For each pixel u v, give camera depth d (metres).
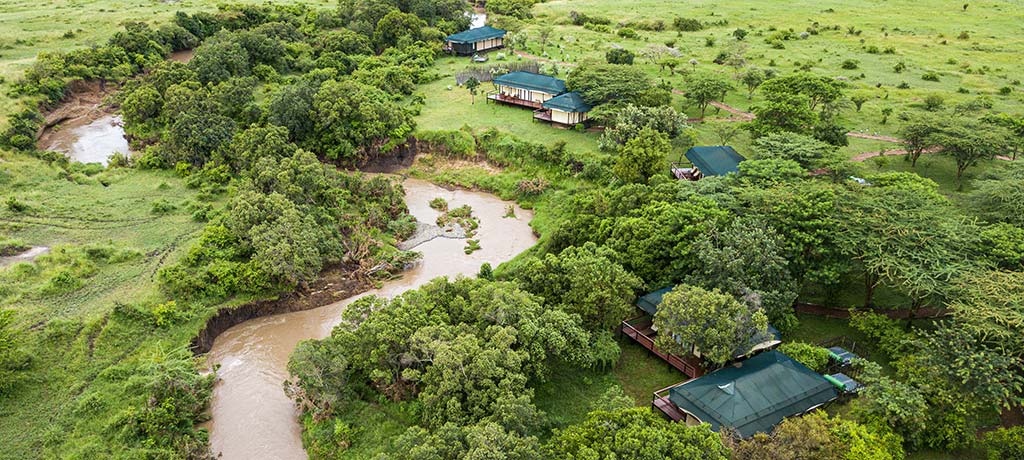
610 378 47.12
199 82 96.38
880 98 98.81
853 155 80.00
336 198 70.94
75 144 92.50
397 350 44.75
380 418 44.12
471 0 186.25
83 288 55.16
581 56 122.88
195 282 55.81
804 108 79.81
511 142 85.88
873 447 34.91
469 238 71.69
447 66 121.00
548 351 45.03
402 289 62.03
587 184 76.88
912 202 53.50
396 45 127.31
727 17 152.62
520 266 58.03
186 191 76.38
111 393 45.06
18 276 55.44
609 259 53.78
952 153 72.81
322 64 116.44
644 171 71.19
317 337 55.22
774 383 41.00
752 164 63.12
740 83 108.00
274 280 58.84
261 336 55.47
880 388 39.25
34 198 71.50
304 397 46.19
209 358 52.44
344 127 86.12
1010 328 40.06
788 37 133.62
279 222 61.69
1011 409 41.66
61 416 43.03
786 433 35.19
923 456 38.34
